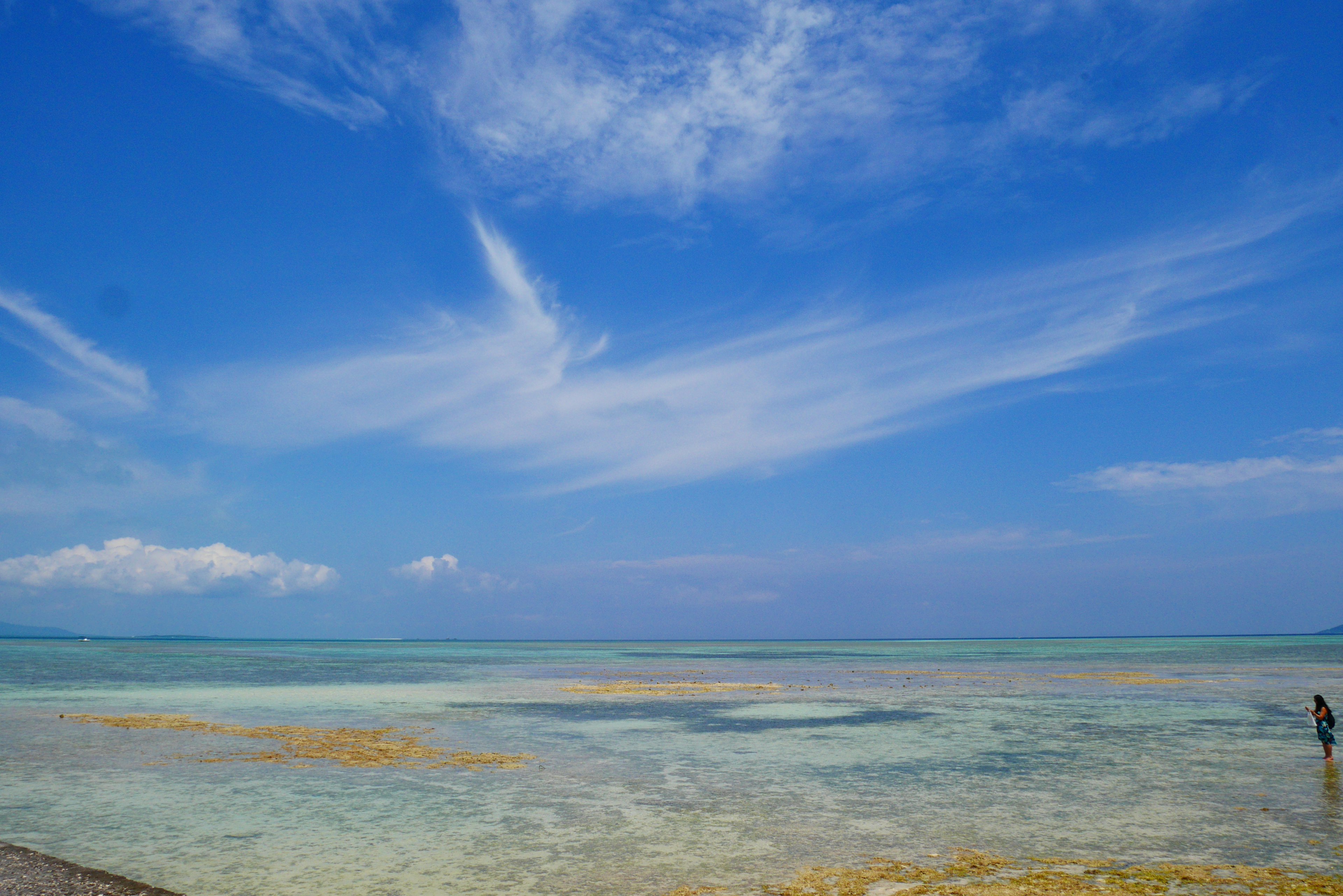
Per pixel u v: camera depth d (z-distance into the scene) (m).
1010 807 18.52
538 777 22.17
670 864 14.16
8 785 20.88
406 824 16.97
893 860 14.43
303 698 46.47
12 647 193.25
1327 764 23.92
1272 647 173.88
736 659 123.00
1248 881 13.14
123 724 32.88
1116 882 13.09
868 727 33.16
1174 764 24.09
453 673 77.06
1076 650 165.75
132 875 13.59
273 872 13.79
